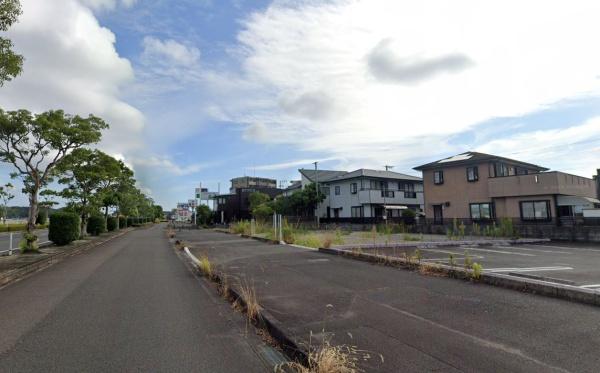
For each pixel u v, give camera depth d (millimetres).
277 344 4621
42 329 5145
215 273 9445
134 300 6969
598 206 26391
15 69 8891
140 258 14117
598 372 3482
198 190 63031
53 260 13203
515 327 4816
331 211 46125
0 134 13844
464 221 27781
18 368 3820
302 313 5758
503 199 27328
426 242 18000
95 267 11578
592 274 9008
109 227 35781
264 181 83312
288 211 46562
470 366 3668
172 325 5367
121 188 33125
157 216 110562
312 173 54375
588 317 5172
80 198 21375
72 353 4234
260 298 6820
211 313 6059
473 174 29328
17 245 20156
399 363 3773
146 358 4102
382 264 11047
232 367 3881
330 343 4359
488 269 9812
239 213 62344
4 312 6098
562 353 3936
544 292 6531
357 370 3619
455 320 5199
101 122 16453
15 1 8352
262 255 14141
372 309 5914
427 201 32438
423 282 8133
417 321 5203
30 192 15125
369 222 37875
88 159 20453
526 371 3533
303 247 17078
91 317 5766
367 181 41562
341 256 13414
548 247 16750
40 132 14273
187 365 3918
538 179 25219
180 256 14922
